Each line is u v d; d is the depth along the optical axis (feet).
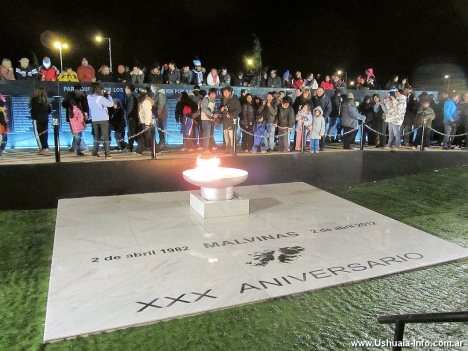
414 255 20.02
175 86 41.50
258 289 16.39
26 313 15.11
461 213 27.55
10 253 20.81
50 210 28.48
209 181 24.43
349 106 38.52
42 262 19.76
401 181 36.83
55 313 14.60
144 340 13.17
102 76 42.09
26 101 38.45
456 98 43.62
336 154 36.45
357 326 14.15
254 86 47.62
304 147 35.94
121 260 19.07
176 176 31.65
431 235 22.89
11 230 24.20
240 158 33.58
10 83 37.78
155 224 24.03
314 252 20.15
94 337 13.33
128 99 34.78
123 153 35.17
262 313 14.78
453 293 16.55
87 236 22.12
